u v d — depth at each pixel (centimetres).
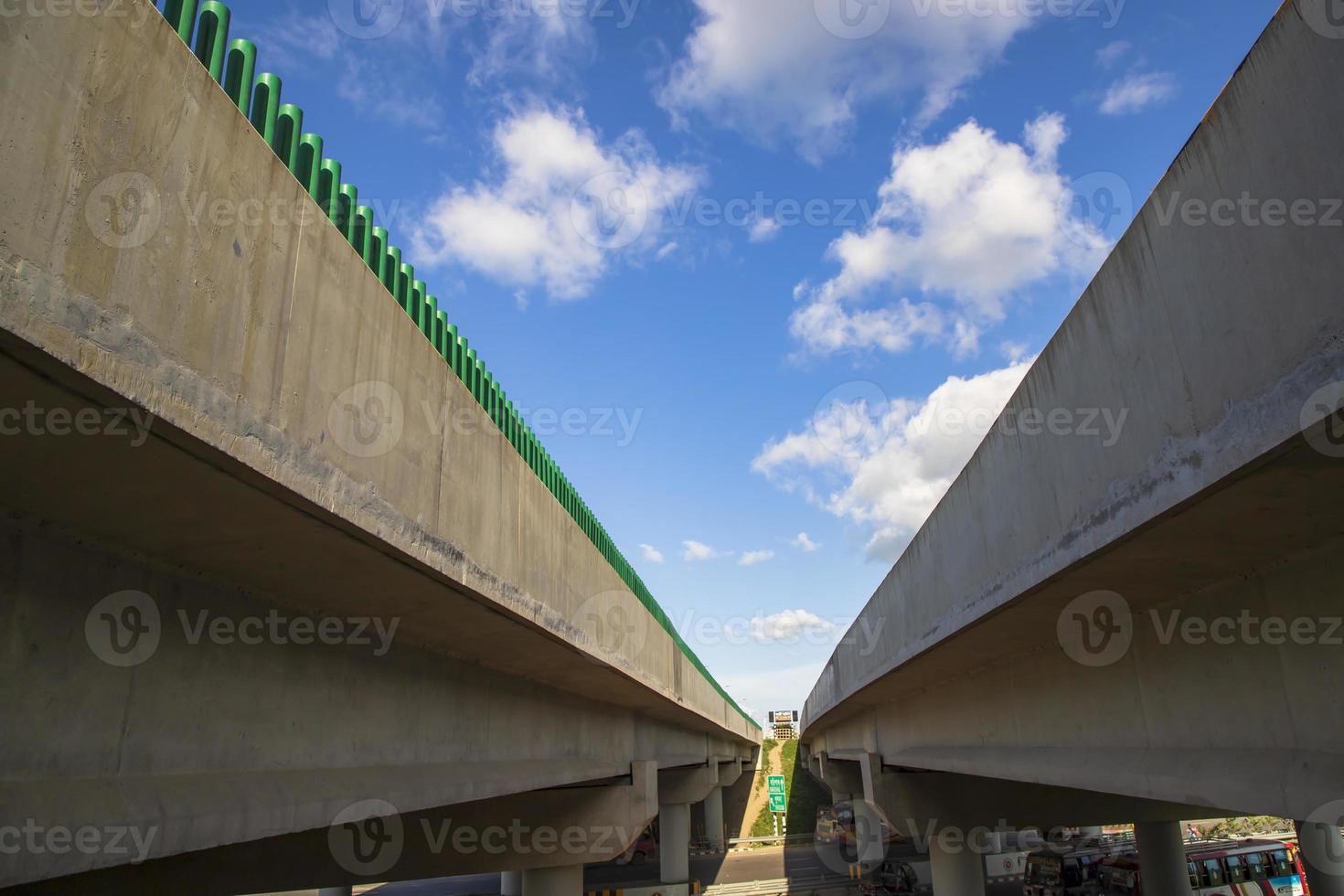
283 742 665
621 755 1970
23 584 436
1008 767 1269
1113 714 952
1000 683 1358
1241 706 718
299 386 506
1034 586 805
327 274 553
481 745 1109
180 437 404
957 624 1084
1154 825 2709
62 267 337
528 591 959
